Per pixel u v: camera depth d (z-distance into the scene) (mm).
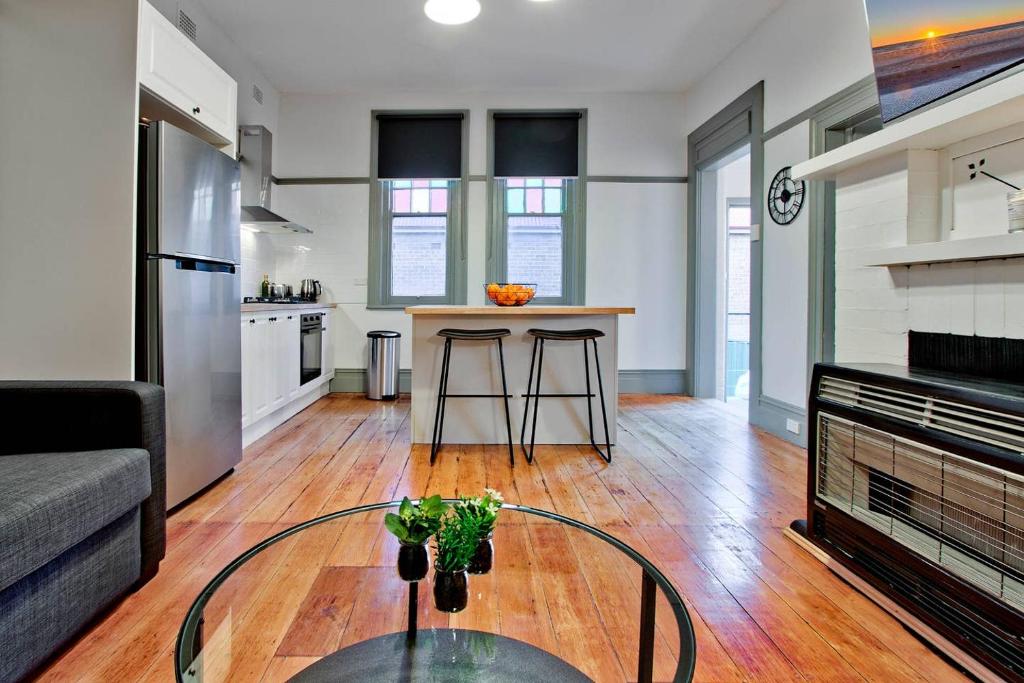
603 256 4977
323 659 1162
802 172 2381
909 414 1494
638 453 3111
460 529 1210
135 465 1493
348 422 3865
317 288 4832
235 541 1908
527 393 3236
